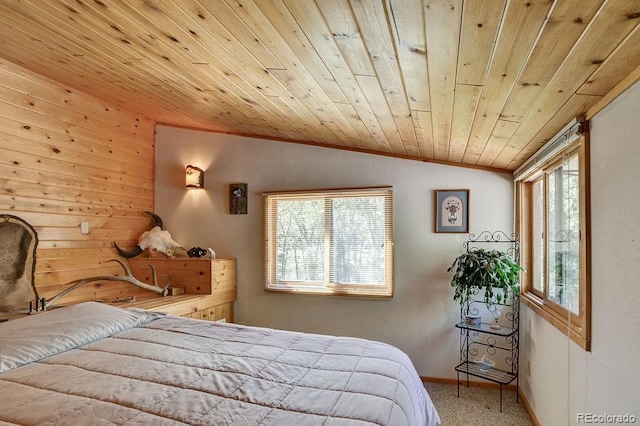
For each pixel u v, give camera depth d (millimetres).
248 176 4090
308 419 1299
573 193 2154
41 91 3143
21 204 2996
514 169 3318
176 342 2102
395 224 3627
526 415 2879
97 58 2471
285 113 2869
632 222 1373
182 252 4086
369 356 1916
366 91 1993
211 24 1632
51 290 3197
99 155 3670
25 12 1978
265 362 1814
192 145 4270
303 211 3932
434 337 3512
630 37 1071
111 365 1764
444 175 3533
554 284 2527
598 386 1661
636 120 1334
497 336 3359
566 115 1818
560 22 1054
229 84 2424
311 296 3842
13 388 1523
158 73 2518
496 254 3049
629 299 1395
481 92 1673
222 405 1394
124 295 3746
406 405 1527
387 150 3549
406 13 1188
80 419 1285
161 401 1418
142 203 4176
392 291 3598
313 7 1292
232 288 4008
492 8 1060
